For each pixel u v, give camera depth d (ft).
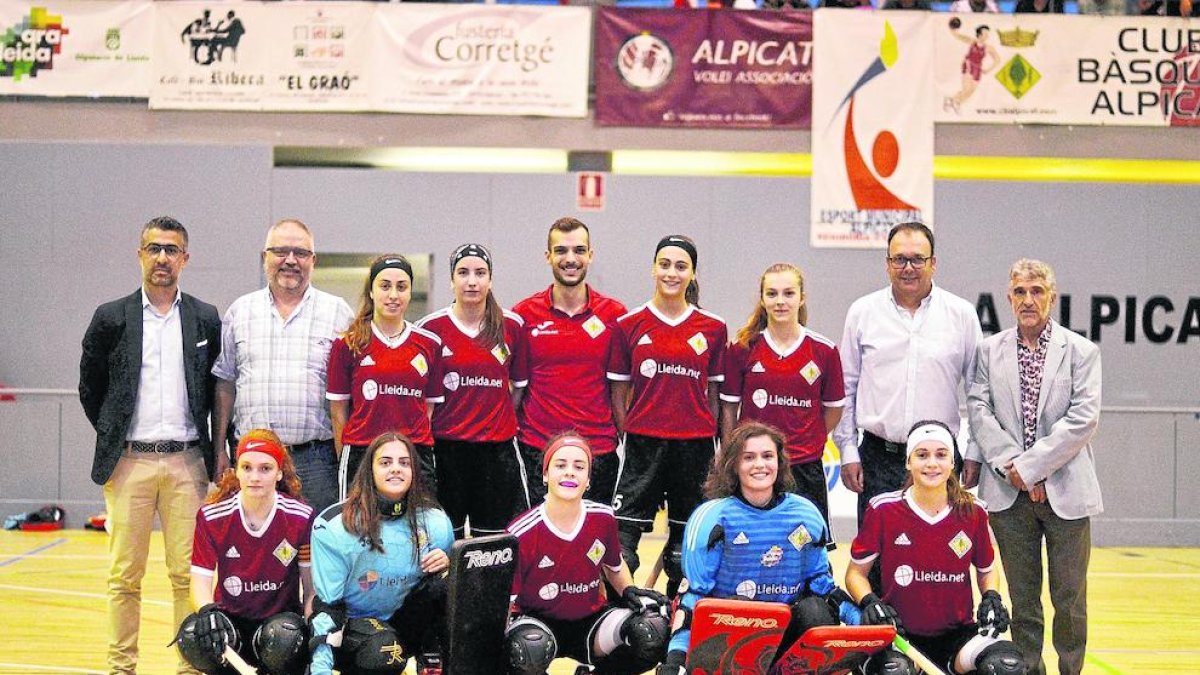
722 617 13.83
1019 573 17.11
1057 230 35.35
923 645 15.75
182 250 17.11
